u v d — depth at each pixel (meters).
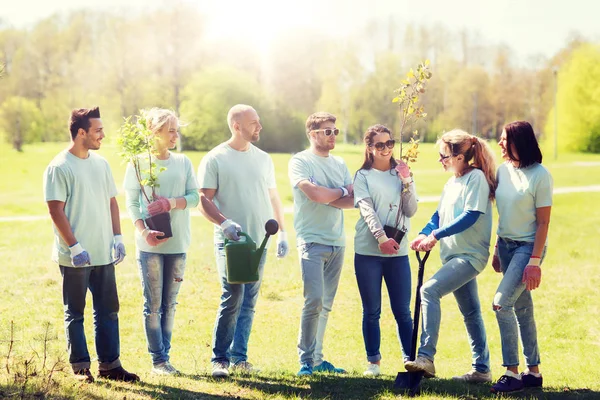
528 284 5.57
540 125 89.81
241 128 6.42
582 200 27.83
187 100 79.19
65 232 5.45
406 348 6.16
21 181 40.12
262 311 10.72
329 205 6.52
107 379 5.70
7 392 4.86
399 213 6.18
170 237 6.19
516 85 92.69
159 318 6.42
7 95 77.81
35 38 80.00
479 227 5.85
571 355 8.41
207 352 8.30
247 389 5.62
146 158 6.23
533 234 5.71
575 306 11.12
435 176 38.78
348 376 6.30
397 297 6.25
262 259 6.53
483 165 5.93
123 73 78.69
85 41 80.25
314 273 6.44
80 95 79.50
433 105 91.00
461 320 10.33
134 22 79.56
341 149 69.06
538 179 5.62
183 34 79.62
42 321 9.41
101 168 5.72
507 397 5.54
